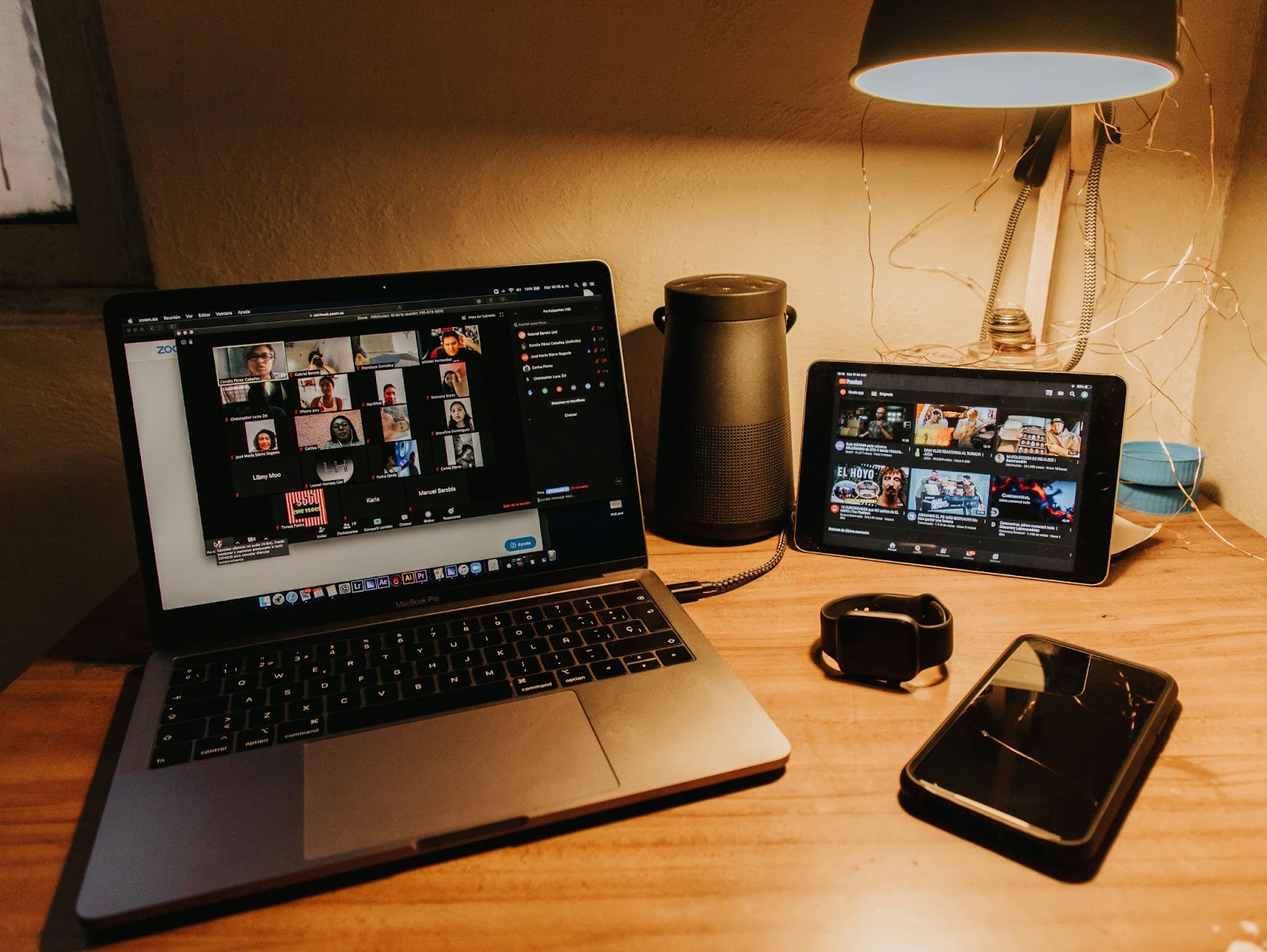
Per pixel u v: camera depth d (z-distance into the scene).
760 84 0.80
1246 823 0.47
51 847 0.48
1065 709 0.56
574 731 0.54
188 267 0.80
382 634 0.65
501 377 0.70
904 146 0.84
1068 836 0.45
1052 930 0.42
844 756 0.53
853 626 0.59
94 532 0.89
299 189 0.78
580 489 0.72
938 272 0.89
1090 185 0.79
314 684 0.59
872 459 0.78
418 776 0.50
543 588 0.70
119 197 0.80
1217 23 0.81
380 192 0.79
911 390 0.76
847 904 0.43
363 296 0.67
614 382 0.73
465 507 0.69
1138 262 0.89
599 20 0.76
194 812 0.48
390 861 0.46
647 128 0.81
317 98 0.76
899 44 0.56
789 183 0.84
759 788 0.51
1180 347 0.92
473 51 0.76
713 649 0.62
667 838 0.48
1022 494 0.74
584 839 0.48
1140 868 0.45
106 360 0.83
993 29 0.52
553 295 0.71
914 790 0.49
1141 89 0.61
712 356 0.75
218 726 0.55
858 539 0.79
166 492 0.64
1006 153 0.85
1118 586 0.72
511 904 0.44
